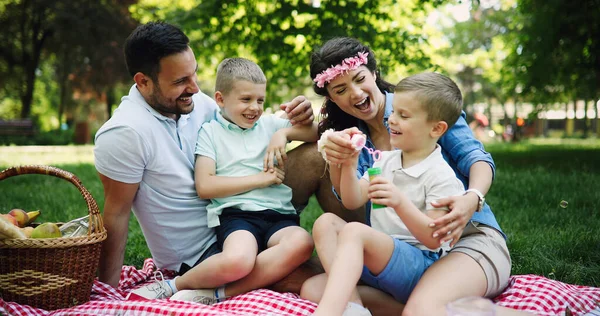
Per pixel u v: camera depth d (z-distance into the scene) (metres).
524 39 11.80
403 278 2.42
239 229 2.81
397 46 9.46
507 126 28.78
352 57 2.83
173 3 12.80
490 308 1.86
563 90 13.22
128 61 2.86
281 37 9.76
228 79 3.05
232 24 10.12
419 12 10.32
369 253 2.38
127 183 2.78
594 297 2.67
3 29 21.75
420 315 2.20
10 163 11.36
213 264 2.64
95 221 2.66
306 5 9.50
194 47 10.86
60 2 21.05
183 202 2.96
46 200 6.26
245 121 3.07
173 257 3.02
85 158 13.29
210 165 3.00
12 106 29.41
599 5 10.48
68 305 2.59
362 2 9.48
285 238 2.73
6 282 2.51
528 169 8.56
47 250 2.51
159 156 2.87
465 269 2.36
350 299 2.35
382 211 2.64
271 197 3.01
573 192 6.00
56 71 25.84
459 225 2.35
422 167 2.55
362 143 2.50
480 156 2.70
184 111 2.94
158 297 2.76
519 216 4.96
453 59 22.30
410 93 2.53
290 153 3.29
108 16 21.48
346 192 2.62
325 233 2.54
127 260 3.97
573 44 11.17
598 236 4.03
